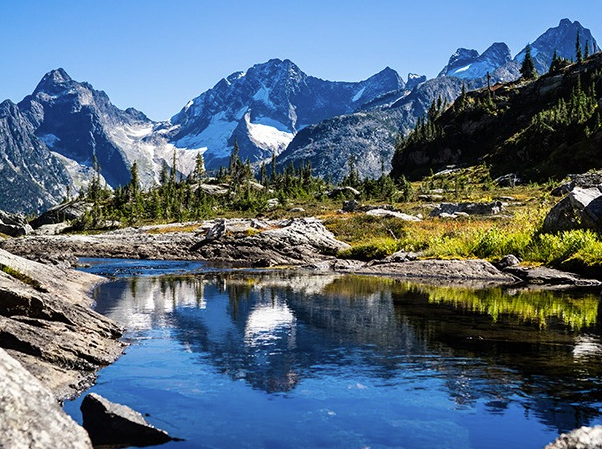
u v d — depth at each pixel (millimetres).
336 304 23000
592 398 10508
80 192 198125
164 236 66562
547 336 16094
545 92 196500
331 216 86938
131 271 42906
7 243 65688
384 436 8977
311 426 9406
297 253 56062
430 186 147875
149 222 125500
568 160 135625
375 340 15781
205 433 9094
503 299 24344
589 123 143500
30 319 13430
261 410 10188
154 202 142375
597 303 22891
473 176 166375
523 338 15844
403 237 55656
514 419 9562
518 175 146375
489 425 9328
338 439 8859
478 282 32719
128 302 23812
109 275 38812
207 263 52531
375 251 50750
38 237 69938
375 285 31250
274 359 13758
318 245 57812
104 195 190750
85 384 11586
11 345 12211
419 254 44188
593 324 17953
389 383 11672
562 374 12078
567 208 38312
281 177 199875
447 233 49656
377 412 10031
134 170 177125
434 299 24500
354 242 60281
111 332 15797
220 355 14195
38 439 6062
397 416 9820
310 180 193000
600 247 32875
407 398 10727
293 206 126812
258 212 122688
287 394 11070
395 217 68750
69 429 6523
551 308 21516
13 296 13688
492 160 173500
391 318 19453
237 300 24422
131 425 8766
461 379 11844
